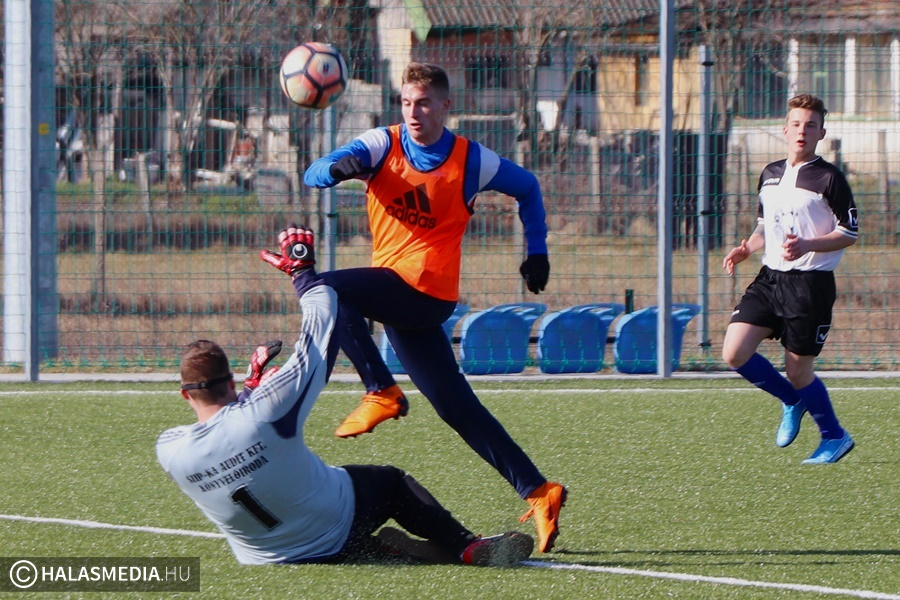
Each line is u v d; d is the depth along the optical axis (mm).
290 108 38062
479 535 17422
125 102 39625
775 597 14102
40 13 32750
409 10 37281
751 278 43969
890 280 43188
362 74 37125
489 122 38500
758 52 37125
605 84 39438
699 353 36031
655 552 16281
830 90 39156
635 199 41031
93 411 27484
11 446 23688
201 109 38750
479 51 37062
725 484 20578
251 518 14531
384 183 15625
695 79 40812
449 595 14047
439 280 15578
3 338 35688
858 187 44969
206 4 37906
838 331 38719
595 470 21688
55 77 37531
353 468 15547
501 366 33781
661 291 32812
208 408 14188
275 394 13938
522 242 40000
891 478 21016
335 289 15289
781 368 34531
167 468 14219
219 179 39906
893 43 39344
